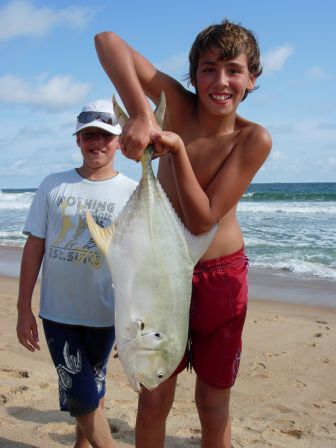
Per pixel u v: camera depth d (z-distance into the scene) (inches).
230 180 112.3
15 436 157.3
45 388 193.8
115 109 95.3
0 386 193.3
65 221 138.5
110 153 142.9
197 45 117.0
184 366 124.8
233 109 117.1
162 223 94.5
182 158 97.7
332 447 156.0
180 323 94.7
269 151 116.8
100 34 109.4
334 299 365.7
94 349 136.9
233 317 123.7
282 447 154.8
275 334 276.5
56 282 135.8
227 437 127.6
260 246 593.6
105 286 135.9
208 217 104.7
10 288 407.8
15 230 841.5
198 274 123.2
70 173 144.8
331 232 703.1
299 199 1520.7
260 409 183.8
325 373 218.7
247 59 116.5
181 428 165.5
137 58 113.7
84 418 128.4
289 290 396.8
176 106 122.6
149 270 92.5
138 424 124.6
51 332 134.3
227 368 124.6
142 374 91.5
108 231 93.0
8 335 265.3
